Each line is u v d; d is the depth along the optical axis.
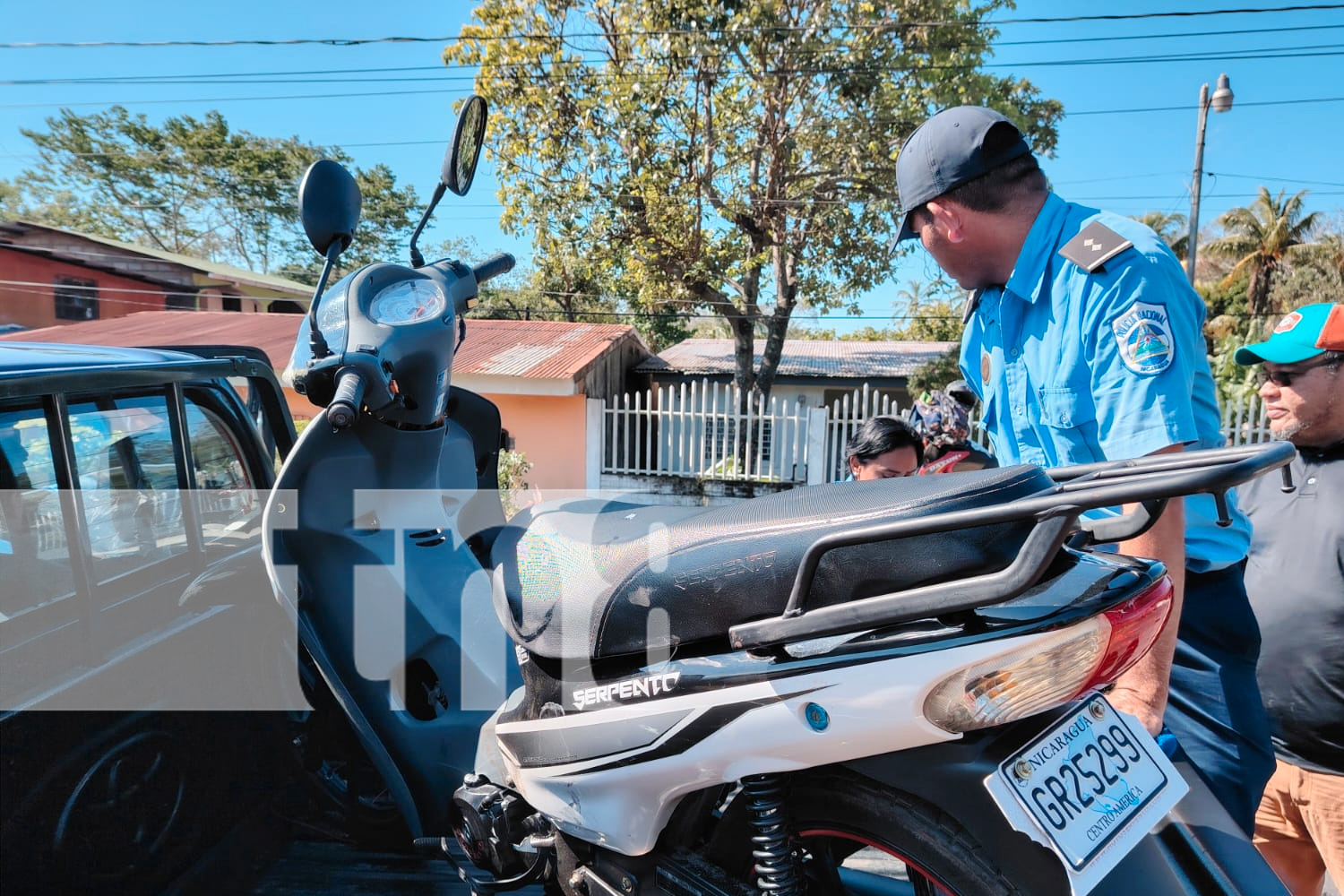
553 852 1.60
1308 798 2.01
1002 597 1.02
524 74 15.31
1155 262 1.50
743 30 14.02
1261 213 26.75
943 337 27.00
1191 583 1.79
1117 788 1.20
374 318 2.07
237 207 33.09
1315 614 1.95
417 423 2.15
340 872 2.18
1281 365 2.03
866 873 1.72
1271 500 2.13
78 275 22.17
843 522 1.22
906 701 1.12
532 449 12.73
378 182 33.25
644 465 13.38
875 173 15.20
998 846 1.14
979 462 3.56
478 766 1.82
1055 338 1.62
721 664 1.28
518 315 29.44
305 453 2.03
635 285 17.27
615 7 15.03
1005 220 1.66
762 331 19.56
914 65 14.80
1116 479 1.08
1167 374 1.46
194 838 2.02
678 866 1.38
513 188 16.08
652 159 15.40
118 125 31.27
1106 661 1.13
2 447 1.71
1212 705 1.77
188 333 14.87
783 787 1.31
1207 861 1.31
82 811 1.75
